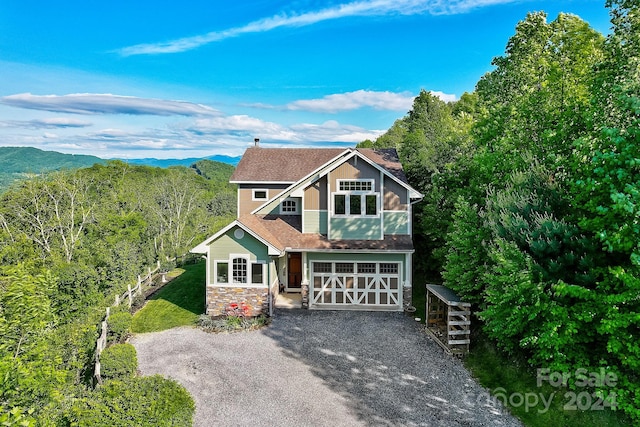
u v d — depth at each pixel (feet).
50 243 127.34
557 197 44.42
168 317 66.33
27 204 131.23
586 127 53.78
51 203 133.90
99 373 45.98
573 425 36.22
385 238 69.15
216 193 253.65
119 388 35.53
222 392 43.52
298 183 72.69
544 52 77.97
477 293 52.42
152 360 51.26
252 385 44.80
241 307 64.18
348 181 68.74
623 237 31.83
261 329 60.18
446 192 75.61
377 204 68.64
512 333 40.34
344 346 54.24
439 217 73.05
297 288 78.48
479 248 50.65
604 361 35.81
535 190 47.16
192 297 74.95
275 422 38.24
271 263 63.98
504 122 73.51
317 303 70.03
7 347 34.58
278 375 46.85
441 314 59.21
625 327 33.19
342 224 69.31
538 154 60.54
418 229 83.66
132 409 32.22
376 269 69.56
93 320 63.62
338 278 69.87
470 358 50.06
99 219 135.64
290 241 69.36
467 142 88.74
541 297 37.91
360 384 44.73
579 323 35.65
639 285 31.40
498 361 47.37
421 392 43.06
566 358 37.37
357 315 65.77
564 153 56.54
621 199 28.84
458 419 38.37
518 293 38.70
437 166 89.20
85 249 124.06
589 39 75.31
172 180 179.11
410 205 69.62
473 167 70.69
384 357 51.03
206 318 62.39
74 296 79.00
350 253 68.59
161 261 107.34
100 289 87.20
